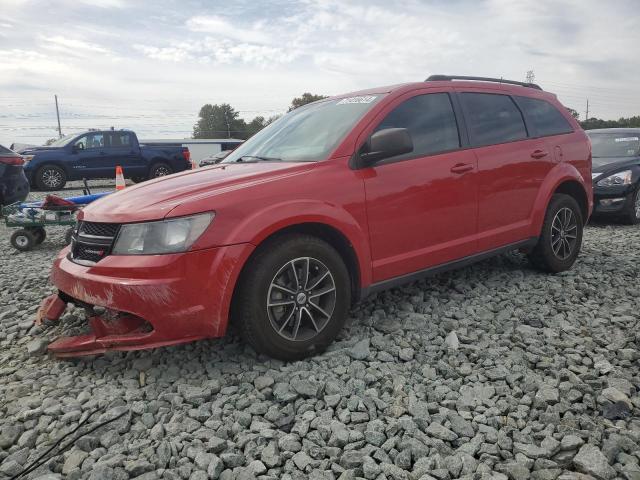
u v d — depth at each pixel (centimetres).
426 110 396
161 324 282
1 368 329
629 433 239
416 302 410
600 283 460
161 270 278
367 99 389
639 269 507
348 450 230
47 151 1667
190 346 344
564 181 479
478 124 426
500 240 433
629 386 278
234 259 287
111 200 330
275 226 299
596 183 828
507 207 434
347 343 338
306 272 314
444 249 390
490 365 308
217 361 321
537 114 484
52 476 219
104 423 257
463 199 398
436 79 421
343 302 330
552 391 272
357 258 338
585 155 512
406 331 359
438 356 321
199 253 283
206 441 242
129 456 233
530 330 354
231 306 306
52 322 368
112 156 1744
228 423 255
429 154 385
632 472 212
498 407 264
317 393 277
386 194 351
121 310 283
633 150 886
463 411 261
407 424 246
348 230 330
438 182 381
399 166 363
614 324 366
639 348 327
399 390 279
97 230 308
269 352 306
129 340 291
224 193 299
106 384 301
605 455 224
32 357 342
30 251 728
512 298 419
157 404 273
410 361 317
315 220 315
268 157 382
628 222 841
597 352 324
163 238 283
